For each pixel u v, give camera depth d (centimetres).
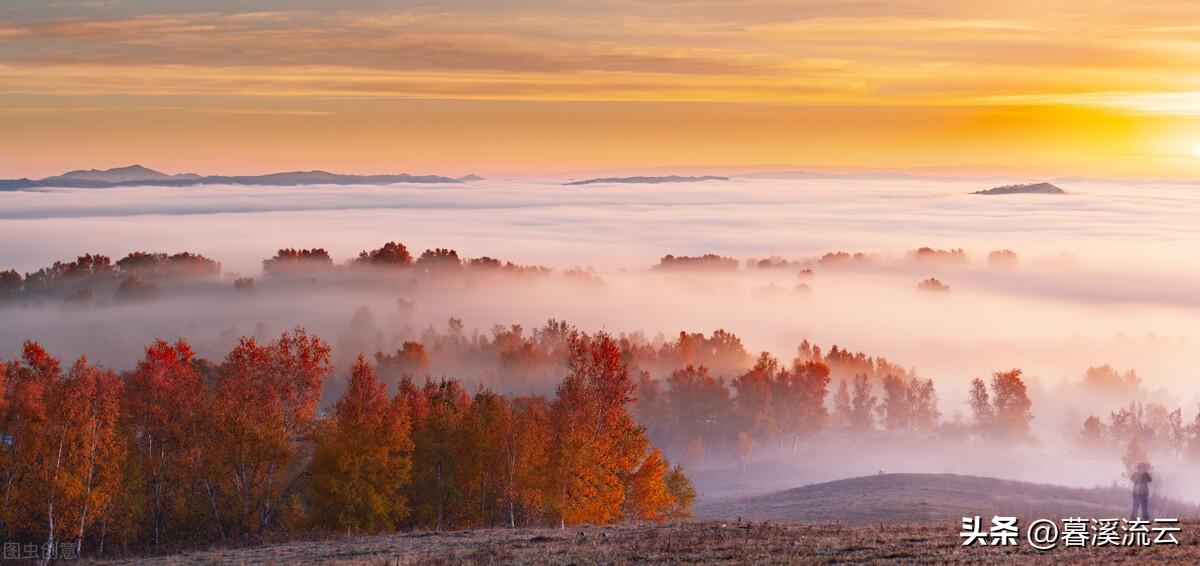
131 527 4738
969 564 2436
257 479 4806
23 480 4488
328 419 5156
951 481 9200
